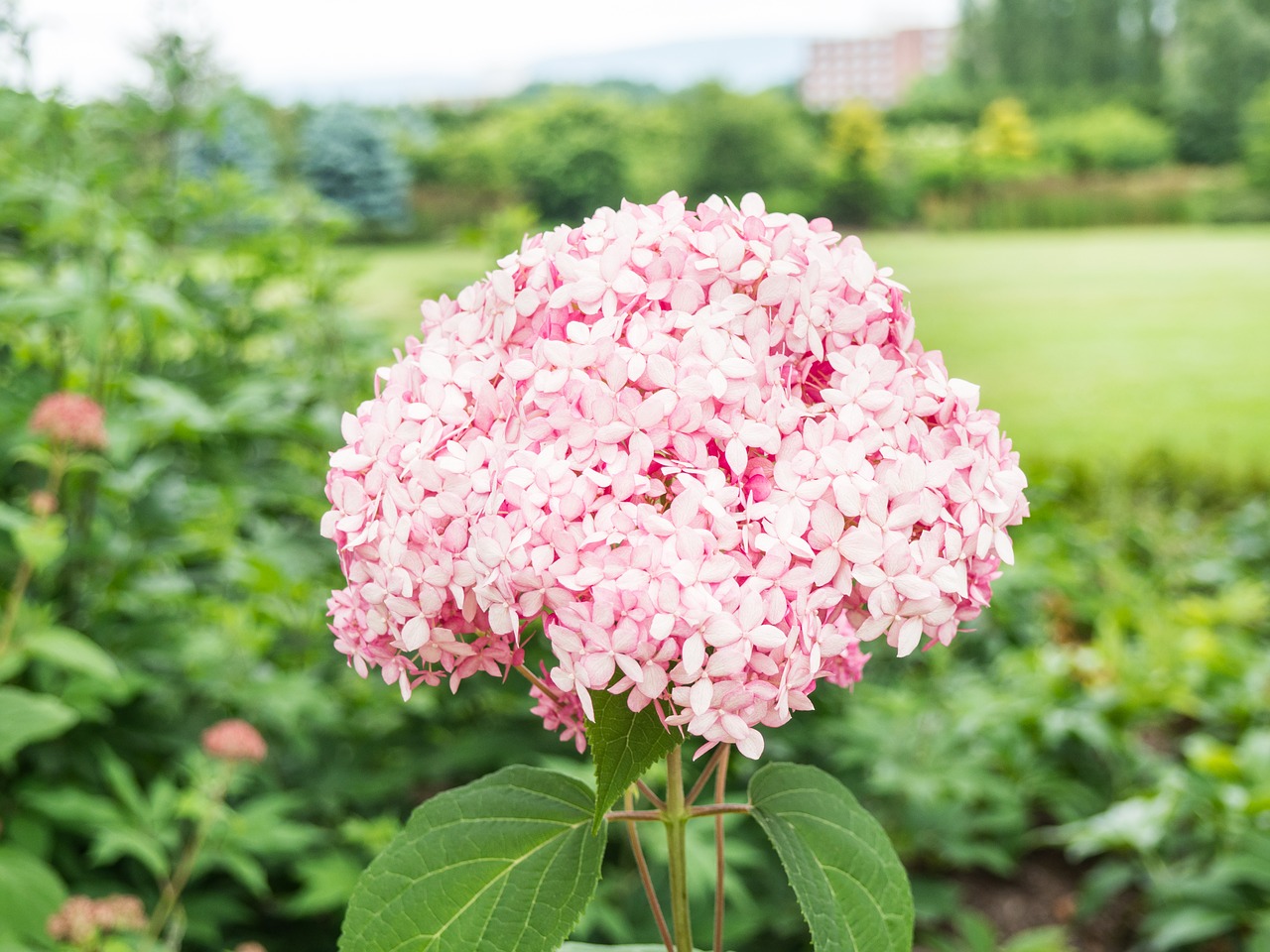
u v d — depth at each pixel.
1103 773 5.16
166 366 3.51
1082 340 15.89
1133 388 14.30
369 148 13.52
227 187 3.86
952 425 1.21
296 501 3.65
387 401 1.30
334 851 3.40
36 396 3.15
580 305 1.24
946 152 20.33
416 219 16.34
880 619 1.14
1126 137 19.69
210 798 2.77
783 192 19.64
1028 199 19.81
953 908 4.05
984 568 1.26
